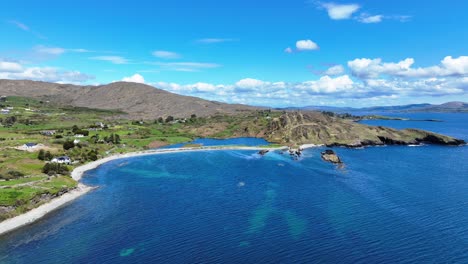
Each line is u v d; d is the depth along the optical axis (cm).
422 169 15200
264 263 6631
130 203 10412
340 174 14225
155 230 8250
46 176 12525
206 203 10312
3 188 10444
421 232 7919
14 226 8550
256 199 10638
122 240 7706
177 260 6775
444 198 10512
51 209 9856
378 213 9194
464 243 7325
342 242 7456
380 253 6950
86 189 12056
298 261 6688
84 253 7100
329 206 9831
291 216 9056
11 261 6781
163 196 11138
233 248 7250
